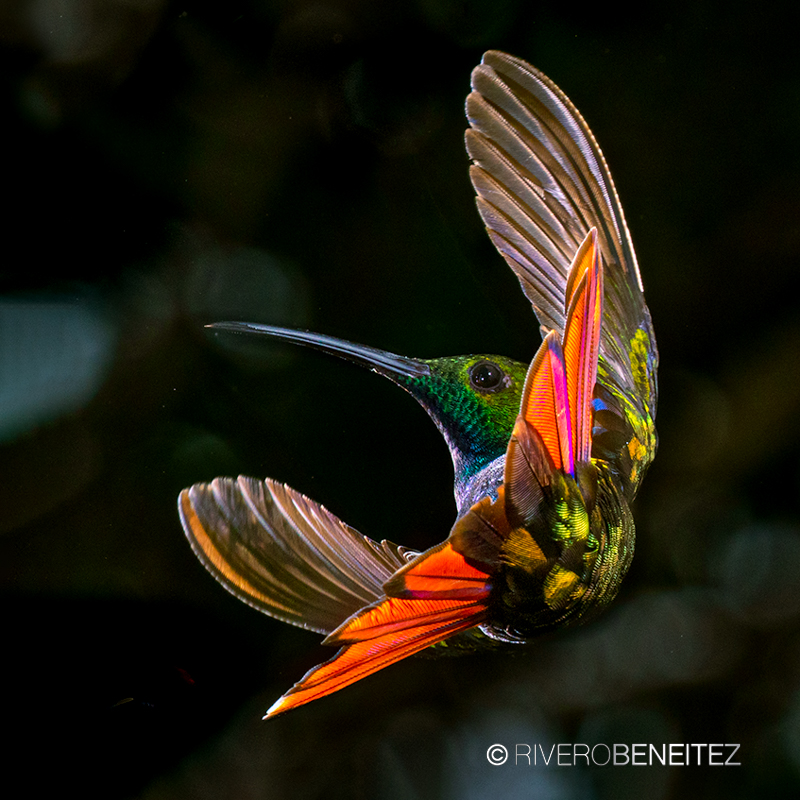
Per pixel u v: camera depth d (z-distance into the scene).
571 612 1.01
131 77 1.13
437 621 1.00
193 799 1.11
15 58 1.12
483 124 1.05
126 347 1.12
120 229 1.13
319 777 1.13
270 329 1.05
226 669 1.12
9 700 1.11
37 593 1.11
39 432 1.12
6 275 1.12
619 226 1.05
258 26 1.13
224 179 1.13
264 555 1.01
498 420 1.05
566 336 0.99
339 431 1.13
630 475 1.04
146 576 1.12
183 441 1.12
